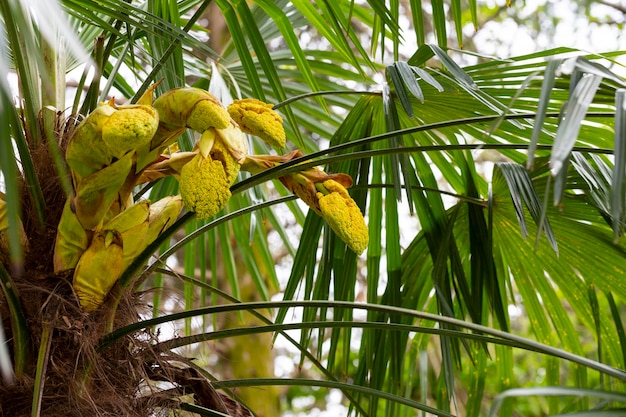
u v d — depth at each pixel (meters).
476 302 2.40
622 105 1.60
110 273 1.83
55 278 1.85
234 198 3.24
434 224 2.50
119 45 2.67
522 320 6.70
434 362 5.58
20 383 1.81
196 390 1.97
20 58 1.87
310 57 3.30
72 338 1.82
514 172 2.17
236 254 5.68
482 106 2.30
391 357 2.45
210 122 1.72
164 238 1.85
